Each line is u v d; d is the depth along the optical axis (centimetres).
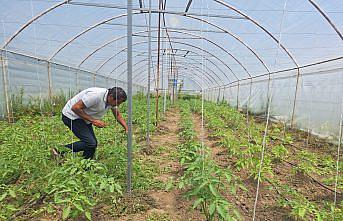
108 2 702
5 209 296
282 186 408
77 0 691
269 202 370
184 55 1491
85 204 300
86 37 939
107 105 438
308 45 789
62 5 677
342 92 769
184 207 343
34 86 988
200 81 2569
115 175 395
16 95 902
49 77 985
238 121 1037
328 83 838
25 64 938
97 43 1020
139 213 326
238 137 773
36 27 774
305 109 972
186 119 1002
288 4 604
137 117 924
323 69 859
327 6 579
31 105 965
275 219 326
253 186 422
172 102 2083
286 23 702
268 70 1154
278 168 532
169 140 759
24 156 361
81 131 429
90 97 410
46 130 534
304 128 977
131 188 377
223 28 860
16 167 346
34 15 697
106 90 430
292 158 596
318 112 890
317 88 897
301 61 917
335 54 784
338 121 787
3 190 334
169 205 352
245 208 352
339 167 471
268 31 773
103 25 859
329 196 405
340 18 607
